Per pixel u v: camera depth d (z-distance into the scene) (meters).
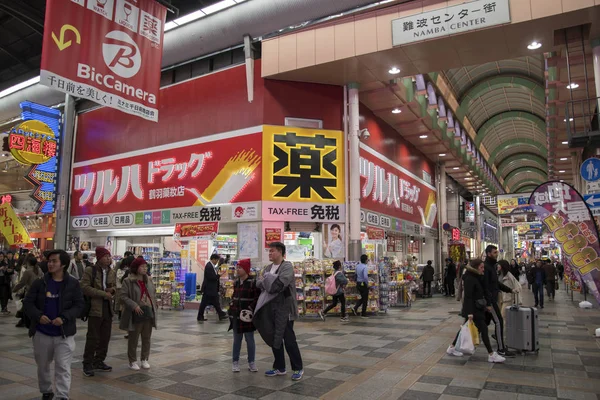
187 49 15.12
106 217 17.41
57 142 19.02
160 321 11.12
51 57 8.04
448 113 20.81
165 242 16.78
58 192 18.53
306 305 11.66
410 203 20.48
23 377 5.56
